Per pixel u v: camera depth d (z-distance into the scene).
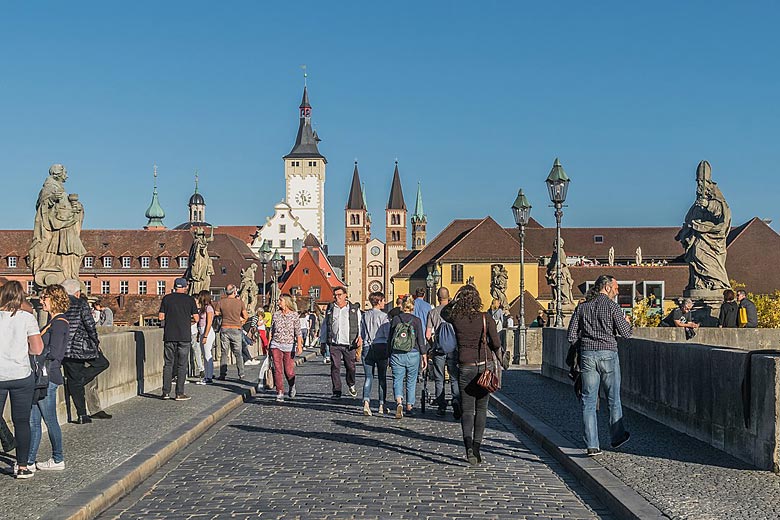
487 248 93.25
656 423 14.38
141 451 11.66
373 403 19.64
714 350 11.82
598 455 11.30
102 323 29.31
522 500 9.48
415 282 97.75
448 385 24.08
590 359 11.46
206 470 11.24
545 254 103.12
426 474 10.95
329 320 21.03
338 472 11.07
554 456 12.20
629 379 16.42
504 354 12.15
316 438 14.09
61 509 8.36
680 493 8.95
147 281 117.56
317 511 8.91
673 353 13.66
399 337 16.50
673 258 103.25
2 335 9.64
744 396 10.59
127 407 16.91
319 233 183.38
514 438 14.23
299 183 183.25
